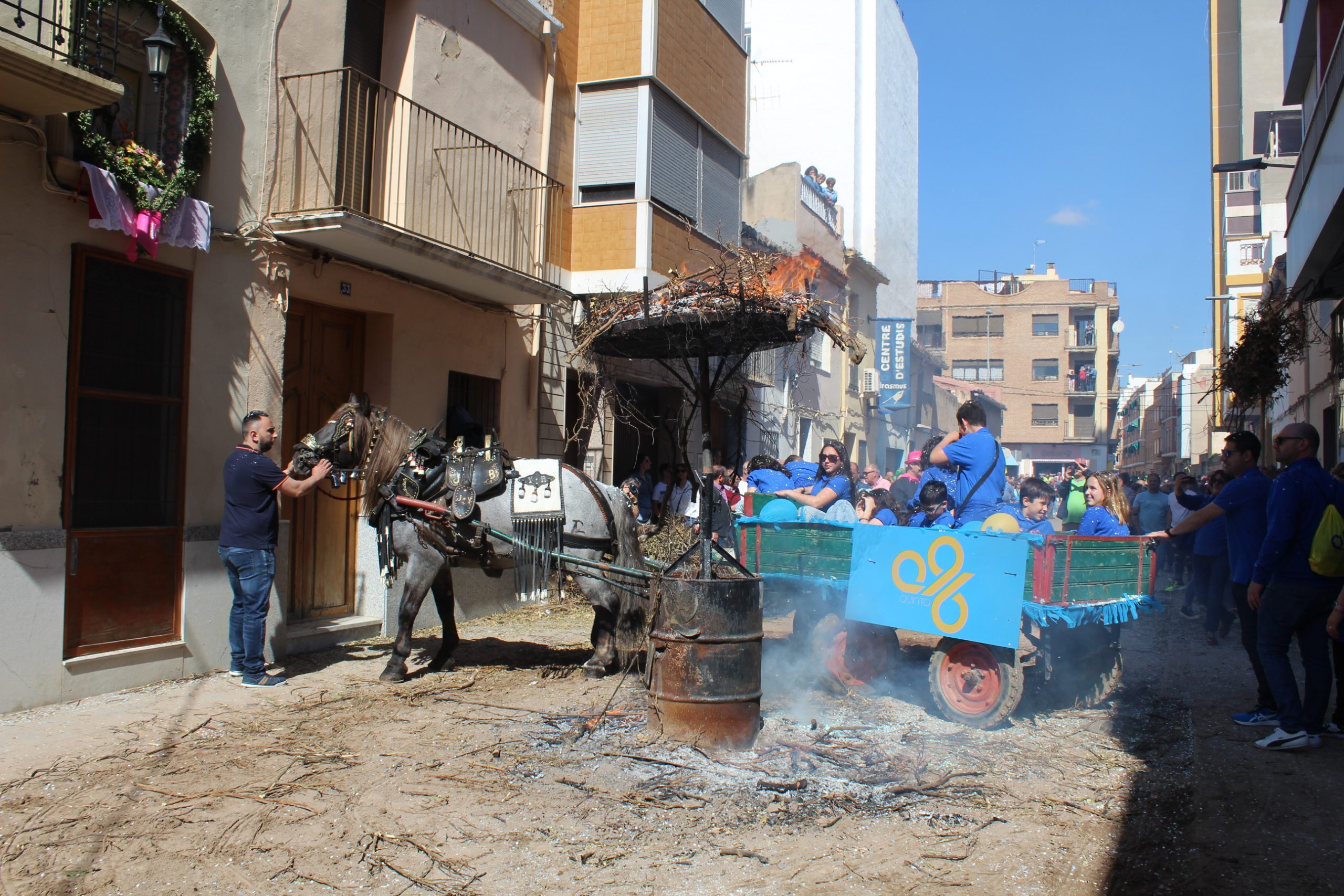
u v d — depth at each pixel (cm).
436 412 979
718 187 1465
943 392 3619
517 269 1077
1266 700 632
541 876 382
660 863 395
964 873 389
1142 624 1123
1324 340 1516
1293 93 1623
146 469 677
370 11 938
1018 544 570
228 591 732
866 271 2495
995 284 6381
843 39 2680
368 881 375
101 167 627
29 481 596
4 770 489
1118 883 381
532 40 1152
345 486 904
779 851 408
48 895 358
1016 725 617
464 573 1012
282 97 786
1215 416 2991
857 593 638
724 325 661
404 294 934
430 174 951
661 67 1260
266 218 771
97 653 639
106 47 646
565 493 716
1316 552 546
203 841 409
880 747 558
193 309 707
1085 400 6091
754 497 883
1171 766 532
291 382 847
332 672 735
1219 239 3006
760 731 582
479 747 539
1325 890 374
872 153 2778
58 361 612
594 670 727
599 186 1252
